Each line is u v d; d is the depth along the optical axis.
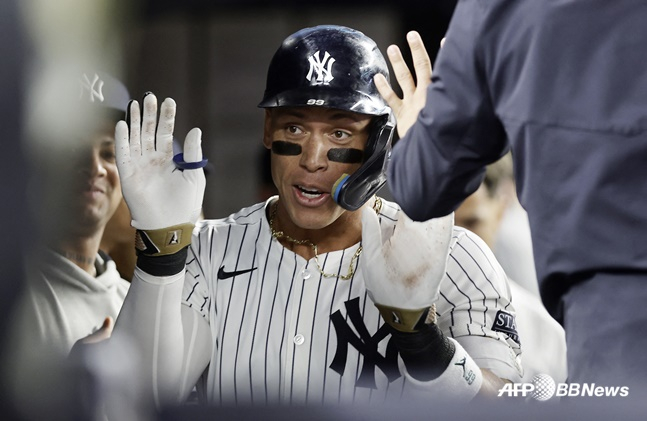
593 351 4.32
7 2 3.43
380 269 5.38
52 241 6.30
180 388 5.89
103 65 7.03
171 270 5.75
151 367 5.73
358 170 5.68
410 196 4.99
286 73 5.85
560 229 4.45
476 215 8.32
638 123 4.28
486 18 4.61
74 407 3.61
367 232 5.51
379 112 5.75
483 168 4.93
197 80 11.18
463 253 6.04
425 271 5.29
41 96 3.58
